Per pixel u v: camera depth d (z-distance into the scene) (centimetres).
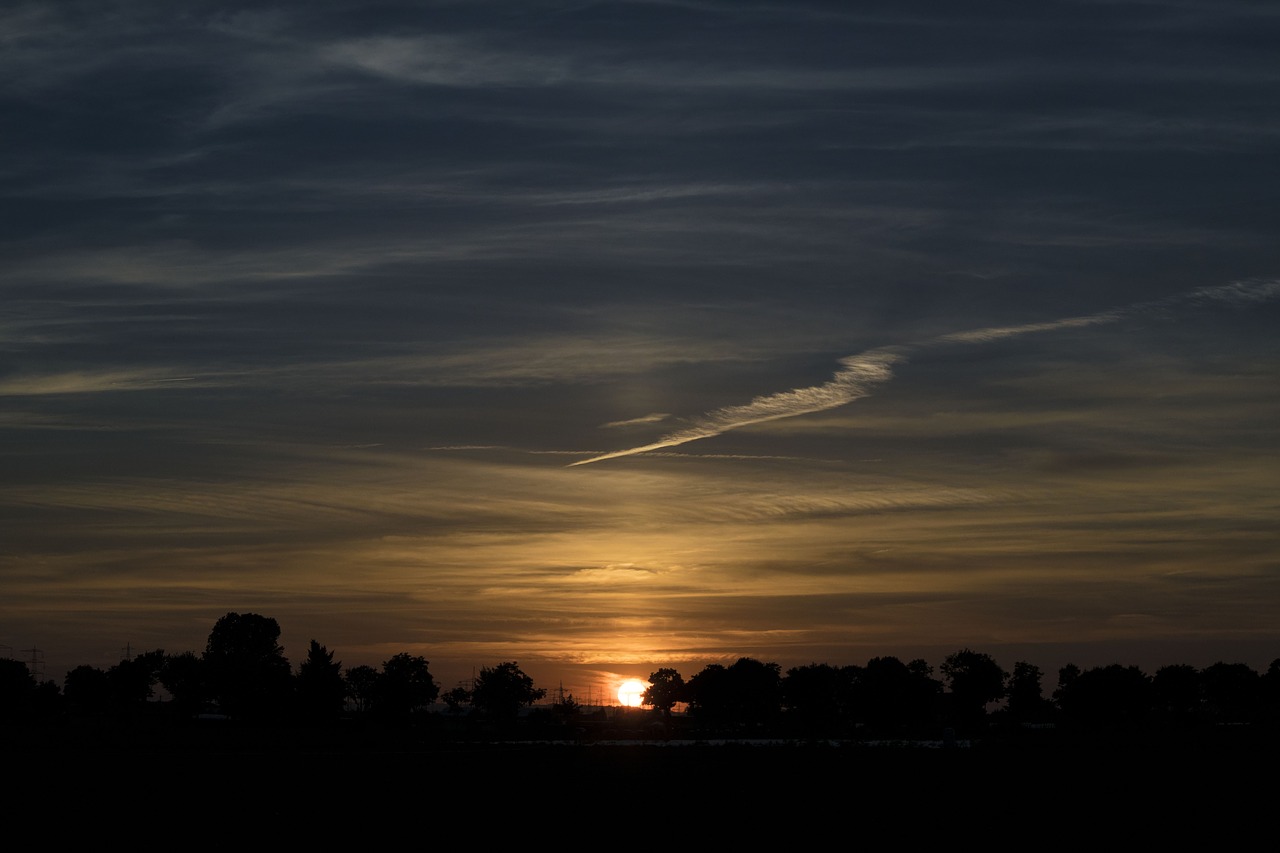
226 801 7312
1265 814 6400
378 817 6406
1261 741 14550
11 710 19762
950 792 7731
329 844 5412
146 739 14912
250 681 19325
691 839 5459
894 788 8044
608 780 8838
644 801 7188
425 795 7650
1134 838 5472
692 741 17212
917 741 17438
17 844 5481
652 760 11362
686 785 8350
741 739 18762
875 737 19950
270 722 18700
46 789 8194
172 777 9250
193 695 19800
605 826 5950
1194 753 12150
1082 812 6494
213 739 15238
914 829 5769
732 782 8619
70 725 18675
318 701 18725
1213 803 6981
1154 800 7169
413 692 19575
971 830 5731
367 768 10225
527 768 10219
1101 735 16738
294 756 12231
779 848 5169
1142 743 14300
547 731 18662
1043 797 7362
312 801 7294
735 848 5169
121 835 5753
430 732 17925
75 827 6059
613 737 18612
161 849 5312
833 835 5575
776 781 8706
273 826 6050
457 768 10212
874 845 5259
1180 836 5541
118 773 9662
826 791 7838
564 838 5528
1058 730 19600
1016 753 12462
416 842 5456
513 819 6262
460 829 5866
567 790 7981
